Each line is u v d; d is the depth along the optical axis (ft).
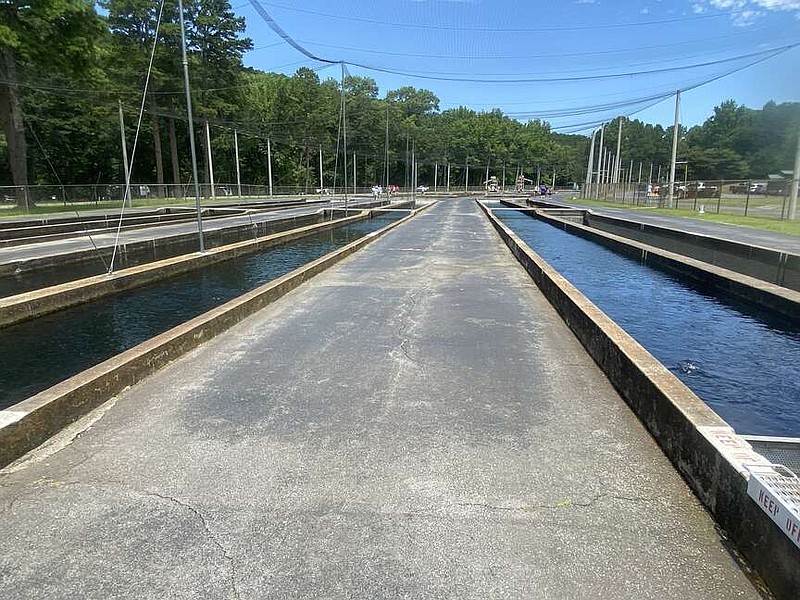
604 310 32.45
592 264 51.26
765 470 8.40
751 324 29.22
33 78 138.21
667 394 11.93
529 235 80.53
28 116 164.55
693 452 10.37
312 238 73.00
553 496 10.16
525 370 17.47
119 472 11.07
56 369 23.85
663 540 8.86
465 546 8.70
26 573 8.14
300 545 8.73
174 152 187.52
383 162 328.90
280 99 271.08
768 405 18.90
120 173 209.67
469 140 401.70
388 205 149.79
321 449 12.00
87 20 102.22
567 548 8.64
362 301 28.35
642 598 7.60
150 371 17.10
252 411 14.12
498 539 8.87
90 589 7.81
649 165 416.46
